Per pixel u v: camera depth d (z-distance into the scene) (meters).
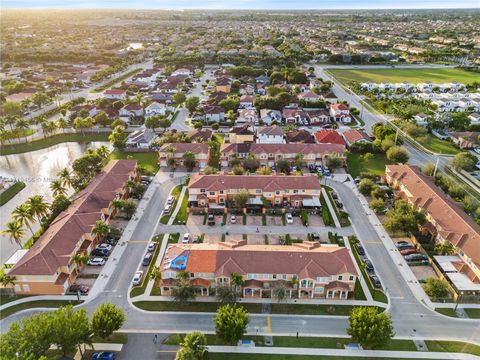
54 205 102.56
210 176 116.00
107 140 168.12
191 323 73.62
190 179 123.94
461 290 78.50
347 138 159.38
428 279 79.88
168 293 80.56
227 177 115.44
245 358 66.06
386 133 157.50
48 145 162.38
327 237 100.00
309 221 107.00
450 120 176.00
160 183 127.62
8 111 192.38
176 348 67.94
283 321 74.19
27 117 191.88
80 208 98.31
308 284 78.81
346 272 78.19
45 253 81.88
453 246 89.75
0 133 158.88
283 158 138.75
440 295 77.50
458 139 161.50
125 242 97.56
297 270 79.50
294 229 103.56
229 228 103.75
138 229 102.88
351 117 193.75
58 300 79.00
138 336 70.50
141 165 140.12
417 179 114.81
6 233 99.38
